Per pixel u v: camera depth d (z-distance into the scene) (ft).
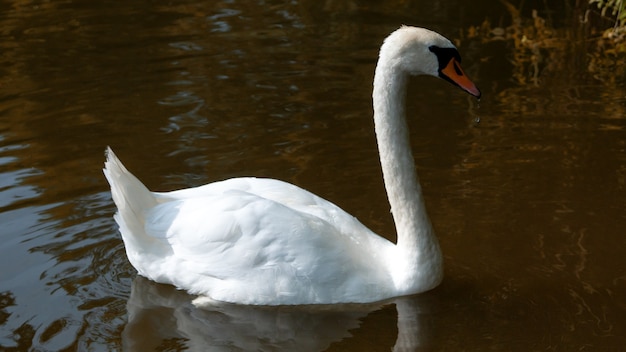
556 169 40.01
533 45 56.44
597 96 48.08
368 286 30.50
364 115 45.85
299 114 46.01
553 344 27.94
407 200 30.86
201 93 48.65
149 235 31.71
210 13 62.18
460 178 39.52
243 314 30.19
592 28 59.36
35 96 48.42
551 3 64.39
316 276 30.12
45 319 29.48
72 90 49.19
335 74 51.13
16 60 53.67
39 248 33.86
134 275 32.58
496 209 36.86
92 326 29.14
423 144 42.93
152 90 49.08
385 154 30.94
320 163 40.88
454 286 31.55
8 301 30.45
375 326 29.30
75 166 40.70
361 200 37.68
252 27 59.16
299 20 60.70
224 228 30.63
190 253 31.04
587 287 31.30
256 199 31.09
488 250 33.86
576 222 35.76
